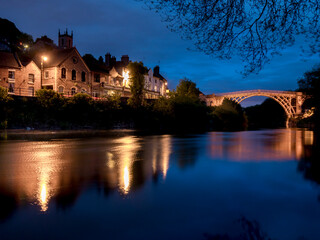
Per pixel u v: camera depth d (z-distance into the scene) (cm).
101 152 1305
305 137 2858
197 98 5847
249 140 2302
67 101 3136
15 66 3647
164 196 576
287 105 8738
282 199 569
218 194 598
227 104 7112
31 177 736
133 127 3916
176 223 429
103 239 369
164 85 7400
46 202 523
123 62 5731
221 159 1142
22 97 2808
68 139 1994
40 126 2834
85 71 4453
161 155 1245
